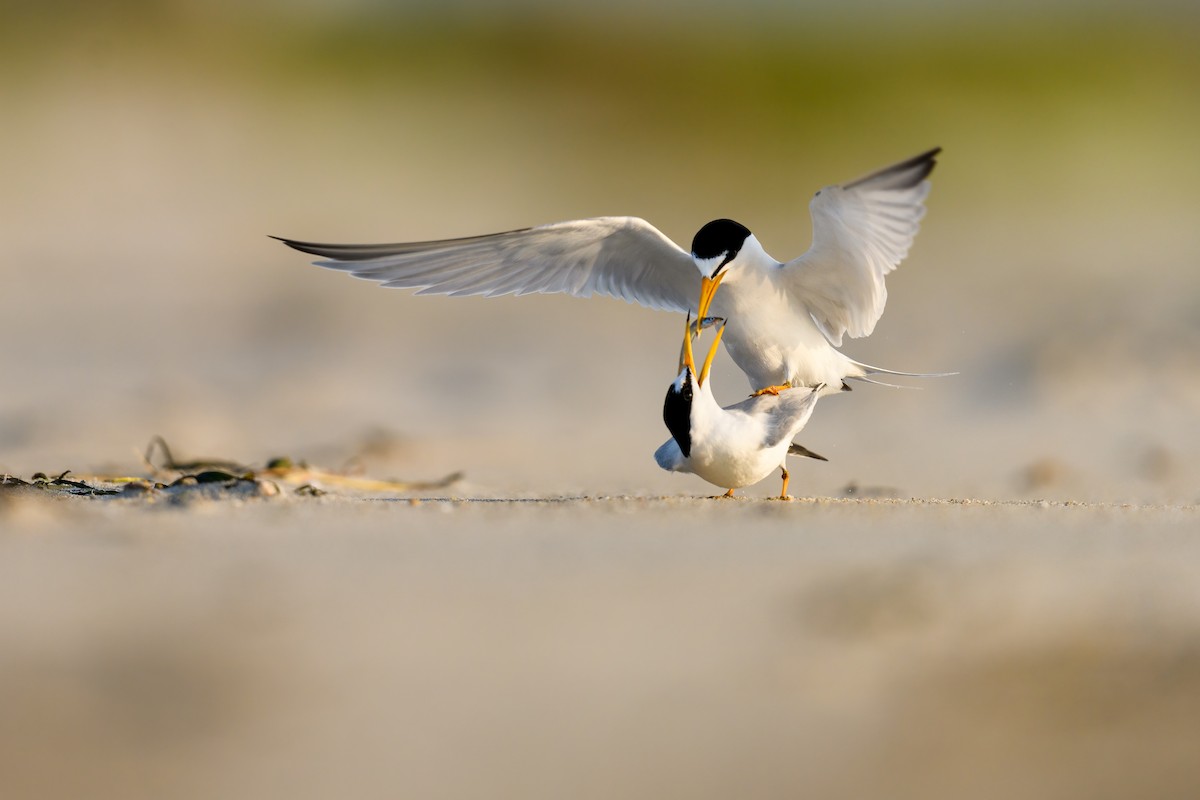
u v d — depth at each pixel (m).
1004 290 24.47
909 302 23.58
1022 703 5.93
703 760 5.41
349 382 17.69
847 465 12.44
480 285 10.72
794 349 10.41
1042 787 5.24
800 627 6.75
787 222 32.38
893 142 38.38
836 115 39.34
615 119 38.19
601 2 41.69
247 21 38.09
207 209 28.47
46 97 32.66
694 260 10.22
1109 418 14.86
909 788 5.26
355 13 39.25
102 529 8.47
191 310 22.00
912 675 6.18
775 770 5.35
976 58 42.09
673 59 40.28
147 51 35.31
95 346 19.45
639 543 8.26
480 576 7.52
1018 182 36.44
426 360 19.38
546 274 10.87
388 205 30.67
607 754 5.45
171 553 7.95
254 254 25.88
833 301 10.34
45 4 35.25
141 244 26.00
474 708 5.81
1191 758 5.48
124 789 5.09
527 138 36.56
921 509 9.34
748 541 8.31
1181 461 12.39
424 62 39.16
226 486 9.70
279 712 5.76
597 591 7.27
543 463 12.59
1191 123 40.06
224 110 34.12
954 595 7.17
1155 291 23.58
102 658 6.25
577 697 5.94
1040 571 7.64
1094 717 5.79
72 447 13.02
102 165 30.20
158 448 13.09
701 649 6.46
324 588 7.27
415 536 8.41
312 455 12.80
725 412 9.41
